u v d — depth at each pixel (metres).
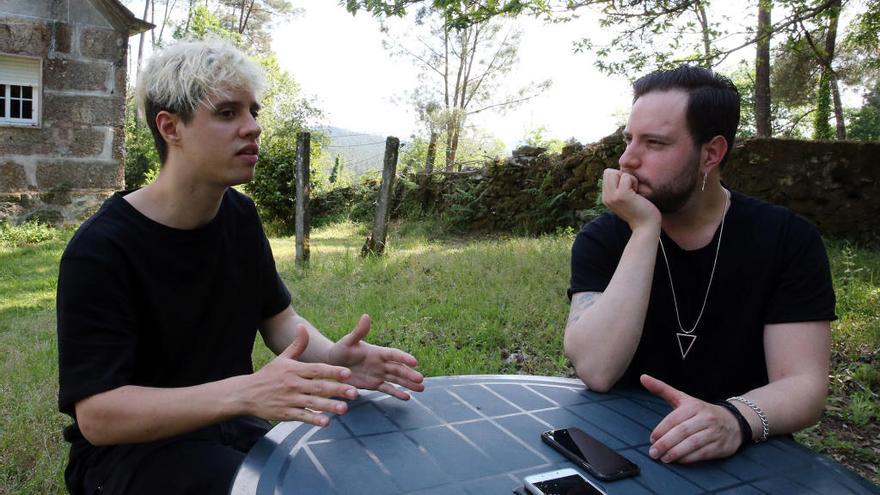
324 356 1.84
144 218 1.64
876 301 5.04
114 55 11.68
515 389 1.76
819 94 16.95
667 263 1.87
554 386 1.80
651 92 1.76
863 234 7.88
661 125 1.71
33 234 10.41
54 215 11.45
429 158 20.09
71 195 11.57
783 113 21.09
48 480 2.46
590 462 1.27
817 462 1.35
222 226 1.80
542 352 4.07
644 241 1.75
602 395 1.73
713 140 1.73
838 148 7.90
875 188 7.86
